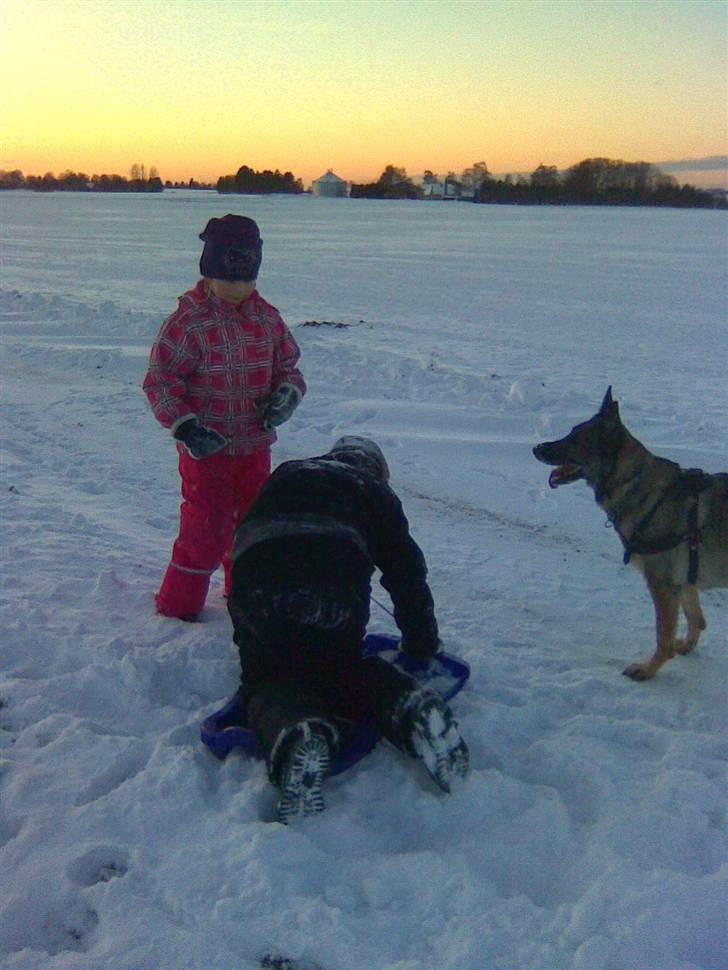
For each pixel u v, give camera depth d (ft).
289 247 70.64
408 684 7.02
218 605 10.47
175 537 12.80
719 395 22.53
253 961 5.42
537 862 6.40
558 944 5.56
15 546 11.65
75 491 14.64
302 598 7.00
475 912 5.78
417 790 7.01
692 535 8.97
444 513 14.39
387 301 40.32
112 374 23.24
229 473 9.56
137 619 9.78
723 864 6.19
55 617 9.63
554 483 10.11
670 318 36.11
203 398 9.27
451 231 95.96
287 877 5.98
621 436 9.43
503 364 26.45
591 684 9.01
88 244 71.15
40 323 29.66
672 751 7.65
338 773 7.27
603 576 12.17
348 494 7.60
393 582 8.03
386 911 5.85
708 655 10.01
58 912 5.81
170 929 5.58
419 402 20.85
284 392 9.48
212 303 9.17
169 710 8.11
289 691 6.98
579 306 39.34
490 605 11.10
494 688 8.77
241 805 6.66
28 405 20.12
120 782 7.14
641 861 6.35
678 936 5.60
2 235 81.71
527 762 7.64
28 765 7.16
